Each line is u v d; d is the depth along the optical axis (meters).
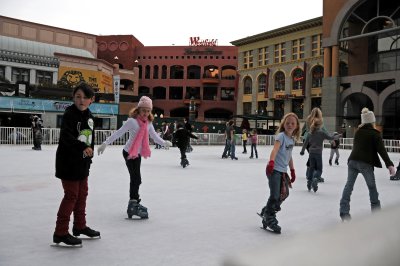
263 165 15.22
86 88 4.20
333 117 42.75
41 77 51.09
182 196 7.61
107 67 58.28
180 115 73.50
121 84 67.31
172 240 4.49
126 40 69.94
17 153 17.88
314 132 8.51
